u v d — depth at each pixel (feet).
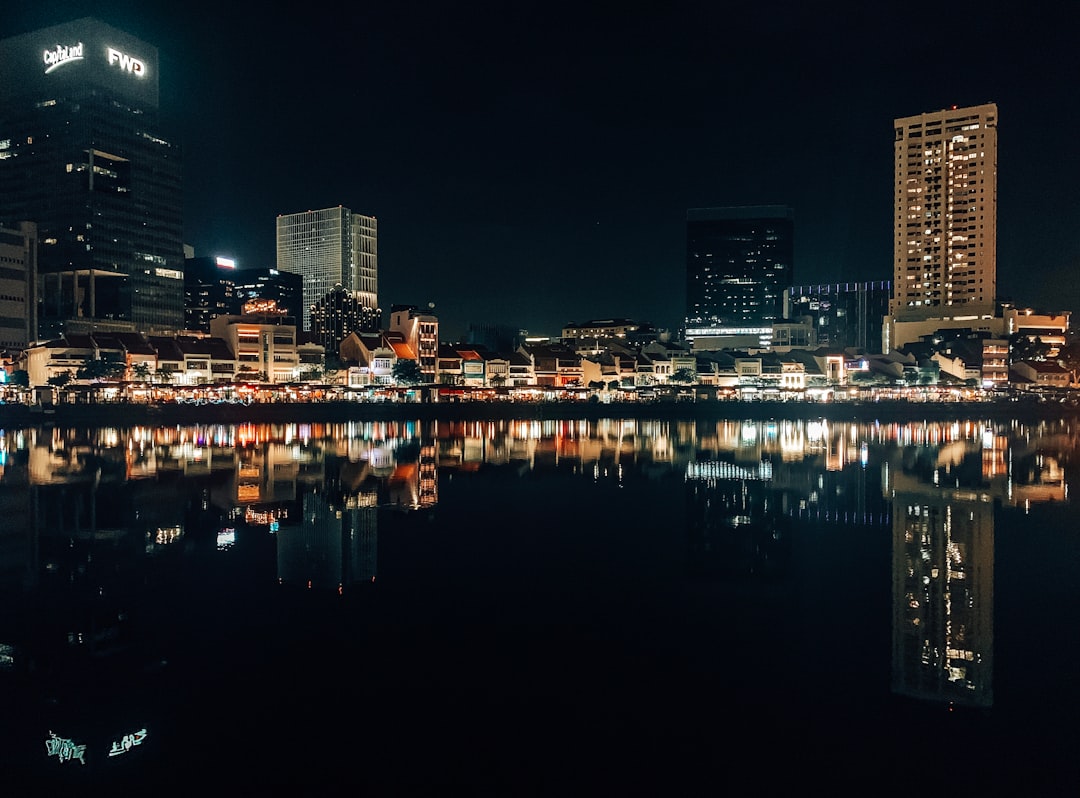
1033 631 82.84
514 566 112.06
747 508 165.37
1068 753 57.21
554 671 72.33
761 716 63.10
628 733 60.64
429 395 574.56
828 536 135.03
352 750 57.21
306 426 441.68
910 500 176.35
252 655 75.20
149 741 57.82
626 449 310.04
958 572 108.58
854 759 56.65
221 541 127.34
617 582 103.81
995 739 59.26
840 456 283.79
